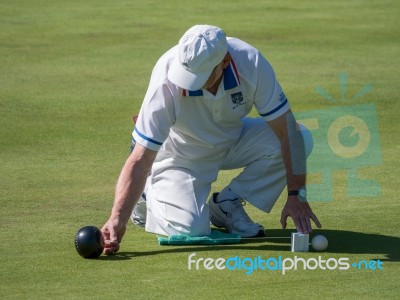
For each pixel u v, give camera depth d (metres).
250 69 20.66
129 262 19.73
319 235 20.80
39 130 33.75
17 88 40.25
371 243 21.25
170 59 20.55
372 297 17.48
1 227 22.77
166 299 17.34
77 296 17.52
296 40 51.44
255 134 22.25
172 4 64.50
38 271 19.09
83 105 37.50
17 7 62.47
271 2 65.31
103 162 29.69
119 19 58.38
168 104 20.30
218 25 55.97
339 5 63.75
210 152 21.95
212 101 20.70
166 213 21.73
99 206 24.86
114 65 45.19
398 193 25.92
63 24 56.38
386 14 60.03
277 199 23.70
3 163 29.47
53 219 23.55
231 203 22.23
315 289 17.94
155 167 22.33
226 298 17.38
